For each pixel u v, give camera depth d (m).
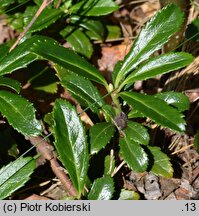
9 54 0.39
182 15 0.38
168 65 0.37
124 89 0.40
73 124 0.36
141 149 0.37
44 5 0.41
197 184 0.41
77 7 0.45
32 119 0.37
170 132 0.43
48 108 0.44
